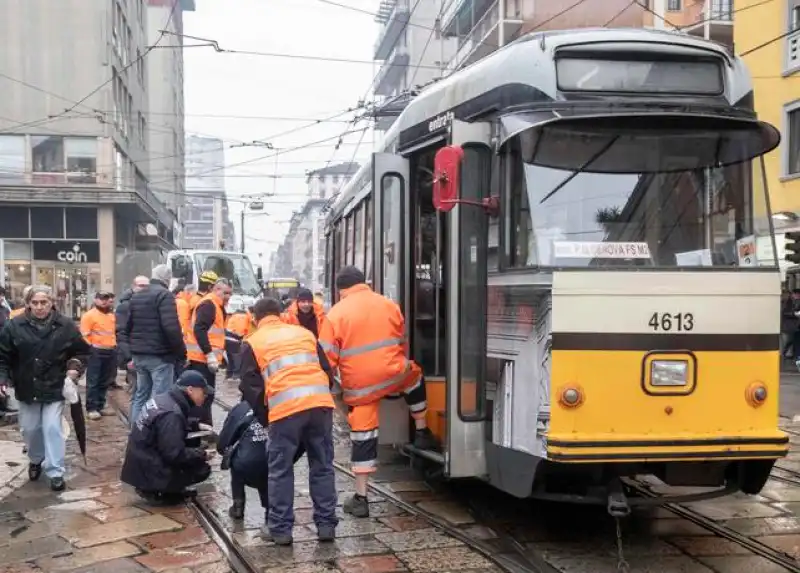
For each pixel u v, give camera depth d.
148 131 46.19
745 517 5.94
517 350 5.22
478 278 5.62
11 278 32.28
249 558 5.07
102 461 7.93
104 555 5.17
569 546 5.31
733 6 22.53
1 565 4.99
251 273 23.03
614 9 25.83
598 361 4.85
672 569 4.87
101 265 33.19
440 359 6.45
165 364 8.17
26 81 32.03
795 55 18.12
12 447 8.64
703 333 4.94
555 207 5.08
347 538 5.46
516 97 5.37
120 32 35.59
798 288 17.62
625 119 5.09
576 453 4.74
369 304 5.93
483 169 5.57
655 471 5.21
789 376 15.76
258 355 5.40
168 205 56.25
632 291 4.88
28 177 32.06
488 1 27.34
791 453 8.16
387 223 6.70
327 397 5.42
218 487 6.94
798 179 17.91
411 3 37.28
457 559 5.05
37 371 6.77
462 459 5.60
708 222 5.16
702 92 5.37
